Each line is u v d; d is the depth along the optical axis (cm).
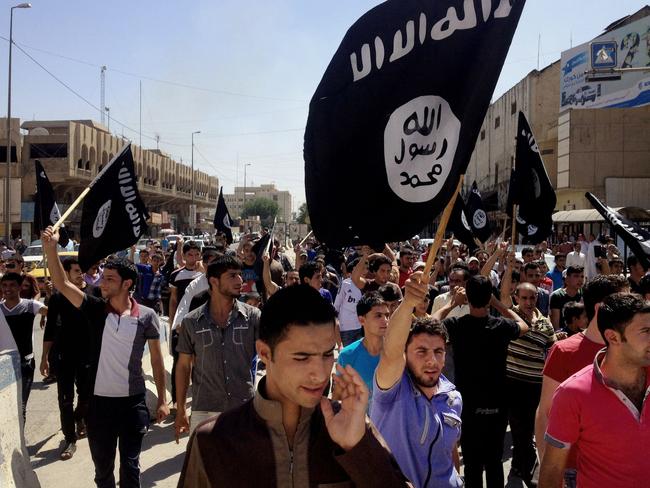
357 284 765
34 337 1261
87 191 570
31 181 4091
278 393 192
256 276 886
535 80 4216
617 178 3447
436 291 825
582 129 3528
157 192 5688
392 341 292
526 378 534
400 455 322
